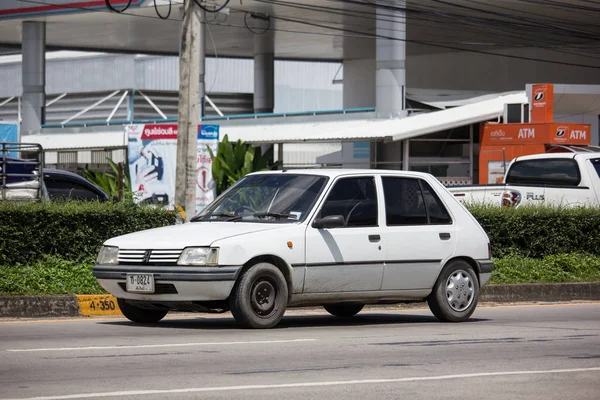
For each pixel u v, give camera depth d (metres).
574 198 28.62
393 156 59.06
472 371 11.91
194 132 26.33
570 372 11.98
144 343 13.91
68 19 71.06
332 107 95.88
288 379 11.10
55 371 11.43
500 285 23.19
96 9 66.31
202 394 10.08
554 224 26.48
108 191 39.56
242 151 44.44
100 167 69.19
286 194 16.47
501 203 29.02
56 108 85.19
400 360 12.73
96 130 70.31
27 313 18.25
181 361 12.27
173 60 87.69
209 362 12.23
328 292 16.19
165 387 10.45
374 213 16.72
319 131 58.19
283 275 15.73
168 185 37.91
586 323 17.95
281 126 61.91
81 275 20.36
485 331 16.23
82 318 18.23
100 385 10.53
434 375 11.56
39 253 21.08
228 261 15.02
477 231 17.97
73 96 84.62
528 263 25.36
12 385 10.48
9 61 90.31
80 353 12.87
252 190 16.94
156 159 38.09
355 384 10.86
